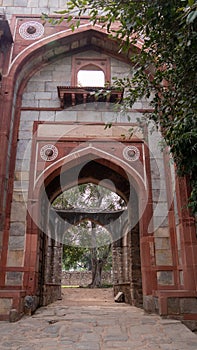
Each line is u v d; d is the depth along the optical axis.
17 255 4.96
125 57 6.59
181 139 3.24
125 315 4.45
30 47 6.14
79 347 2.71
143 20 3.37
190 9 1.86
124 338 3.04
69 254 14.00
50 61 6.55
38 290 5.42
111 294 10.14
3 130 5.30
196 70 3.34
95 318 4.17
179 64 3.39
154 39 3.49
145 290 4.94
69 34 6.27
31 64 6.32
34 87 6.27
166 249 5.12
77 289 11.73
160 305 4.27
